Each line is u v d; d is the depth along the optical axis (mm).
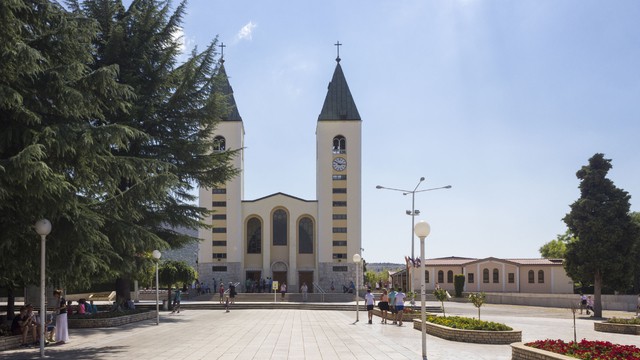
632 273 44438
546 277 68812
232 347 19781
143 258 30484
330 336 23609
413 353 18016
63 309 20750
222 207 68375
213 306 47594
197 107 34719
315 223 70000
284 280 69500
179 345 20391
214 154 35375
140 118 31922
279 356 17484
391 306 30516
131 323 30281
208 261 67562
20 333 20375
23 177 14000
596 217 44594
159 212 34406
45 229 15883
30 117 15500
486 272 70688
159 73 32875
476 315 41500
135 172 18969
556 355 13844
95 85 17547
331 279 67750
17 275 19547
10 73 15289
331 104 70312
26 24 16781
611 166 45562
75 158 16906
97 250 21000
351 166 69125
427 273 72250
